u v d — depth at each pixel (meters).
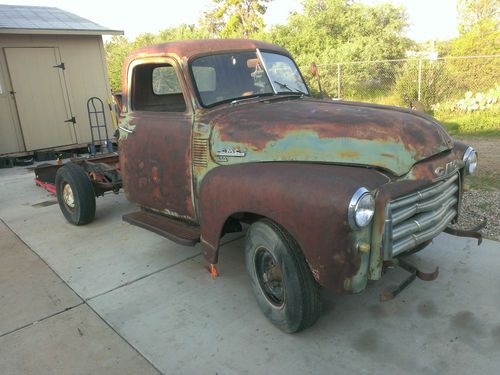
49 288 4.05
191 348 3.08
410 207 2.77
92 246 4.97
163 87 4.42
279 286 3.11
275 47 4.39
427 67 13.48
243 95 3.88
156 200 4.16
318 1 22.08
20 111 10.17
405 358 2.84
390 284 3.69
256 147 3.17
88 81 11.05
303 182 2.70
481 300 3.40
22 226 5.77
